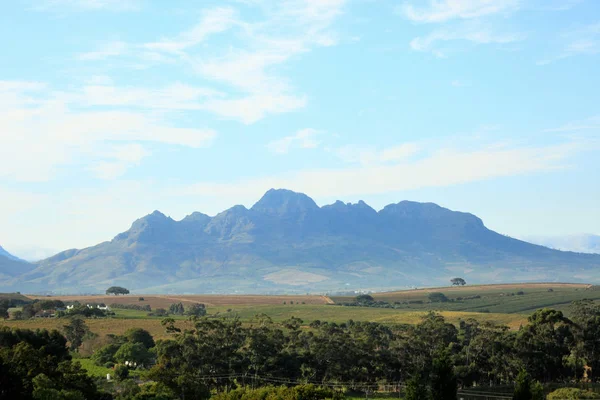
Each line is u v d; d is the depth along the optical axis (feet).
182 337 519.60
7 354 383.45
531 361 545.03
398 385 530.27
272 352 519.19
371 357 533.96
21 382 330.54
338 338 544.62
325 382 521.24
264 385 495.82
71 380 378.73
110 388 437.58
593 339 579.07
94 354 599.57
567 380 571.69
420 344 559.79
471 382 542.16
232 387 495.41
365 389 526.57
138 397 403.54
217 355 501.56
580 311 633.61
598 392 467.93
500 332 587.68
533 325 598.75
